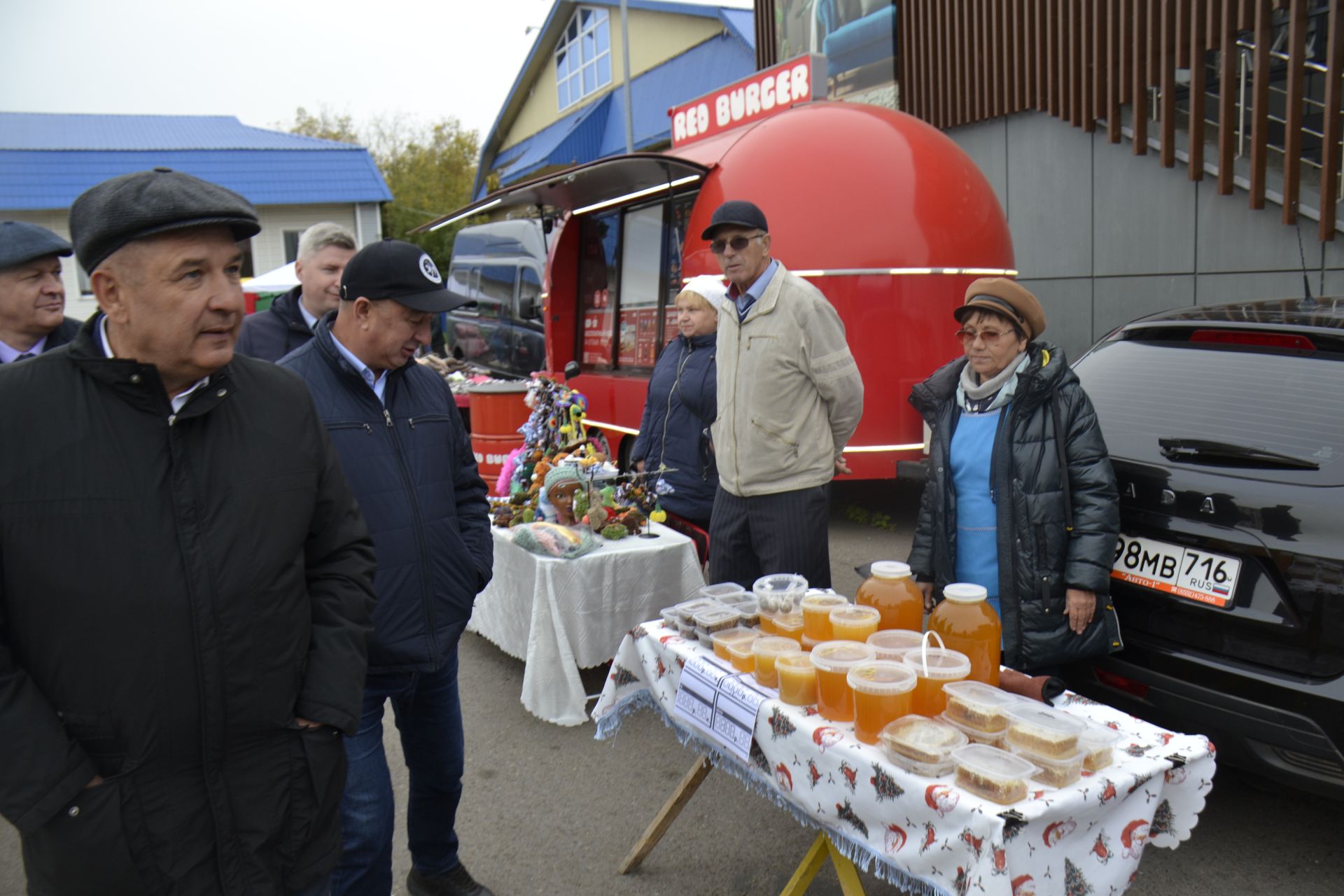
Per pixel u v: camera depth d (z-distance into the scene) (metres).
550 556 3.87
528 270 11.02
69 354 1.50
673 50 19.02
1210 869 2.74
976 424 2.90
